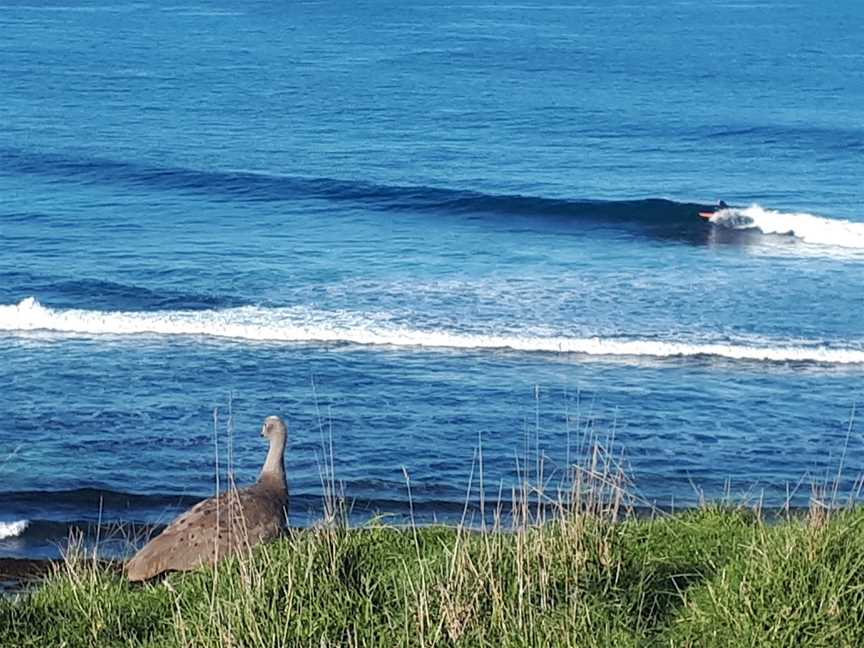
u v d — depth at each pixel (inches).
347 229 1435.8
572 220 1505.9
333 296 1113.4
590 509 373.7
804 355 942.4
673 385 876.0
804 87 2780.5
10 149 1870.1
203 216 1488.7
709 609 320.2
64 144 1930.4
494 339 964.6
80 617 343.9
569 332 1000.9
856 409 829.8
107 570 389.1
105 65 3006.9
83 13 4539.9
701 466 715.4
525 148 2003.0
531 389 861.2
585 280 1197.1
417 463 714.2
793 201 1657.2
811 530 335.9
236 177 1700.3
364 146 1984.5
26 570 542.9
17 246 1302.9
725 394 857.5
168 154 1866.4
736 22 4512.8
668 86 2768.2
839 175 1840.6
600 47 3597.4
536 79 2844.5
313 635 309.7
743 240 1397.6
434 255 1304.1
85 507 642.8
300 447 739.4
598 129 2180.1
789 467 718.5
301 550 351.6
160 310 1062.4
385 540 379.2
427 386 862.5
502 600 313.1
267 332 975.0
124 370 887.1
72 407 805.2
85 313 1014.4
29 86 2605.8
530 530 364.5
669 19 4621.1
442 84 2723.9
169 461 714.8
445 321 1029.8
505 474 694.5
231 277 1182.3
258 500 407.5
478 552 344.8
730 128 2202.3
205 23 4242.1
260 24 4229.8
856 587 308.3
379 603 330.3
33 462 705.6
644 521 409.7
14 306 1018.7
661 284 1184.8
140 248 1304.1
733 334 1006.4
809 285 1188.5
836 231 1409.9
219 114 2290.8
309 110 2342.5
